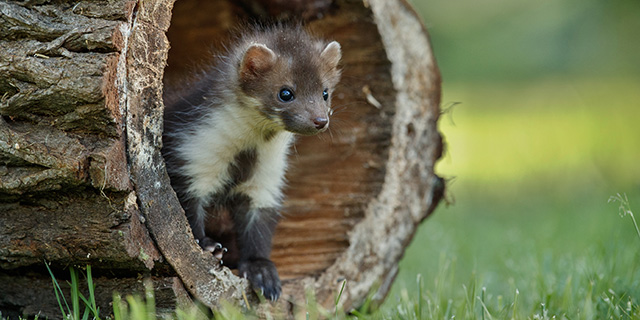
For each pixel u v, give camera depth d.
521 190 23.55
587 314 9.03
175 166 9.43
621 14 26.03
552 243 14.23
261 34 10.37
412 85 10.89
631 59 27.52
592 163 24.94
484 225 17.81
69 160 7.04
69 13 7.40
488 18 35.62
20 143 7.16
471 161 28.38
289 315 9.28
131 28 7.46
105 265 7.73
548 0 31.11
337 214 10.79
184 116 9.72
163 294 7.98
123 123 7.38
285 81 9.44
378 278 10.69
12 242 7.73
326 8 10.55
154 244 7.76
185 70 12.56
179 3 12.04
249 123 9.58
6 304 8.57
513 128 32.09
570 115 31.66
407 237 11.11
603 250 11.37
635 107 29.03
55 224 7.55
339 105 11.12
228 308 8.31
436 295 10.18
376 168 10.82
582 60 28.80
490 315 8.70
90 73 7.02
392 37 10.52
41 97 7.09
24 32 7.27
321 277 9.91
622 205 9.73
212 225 10.37
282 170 10.22
